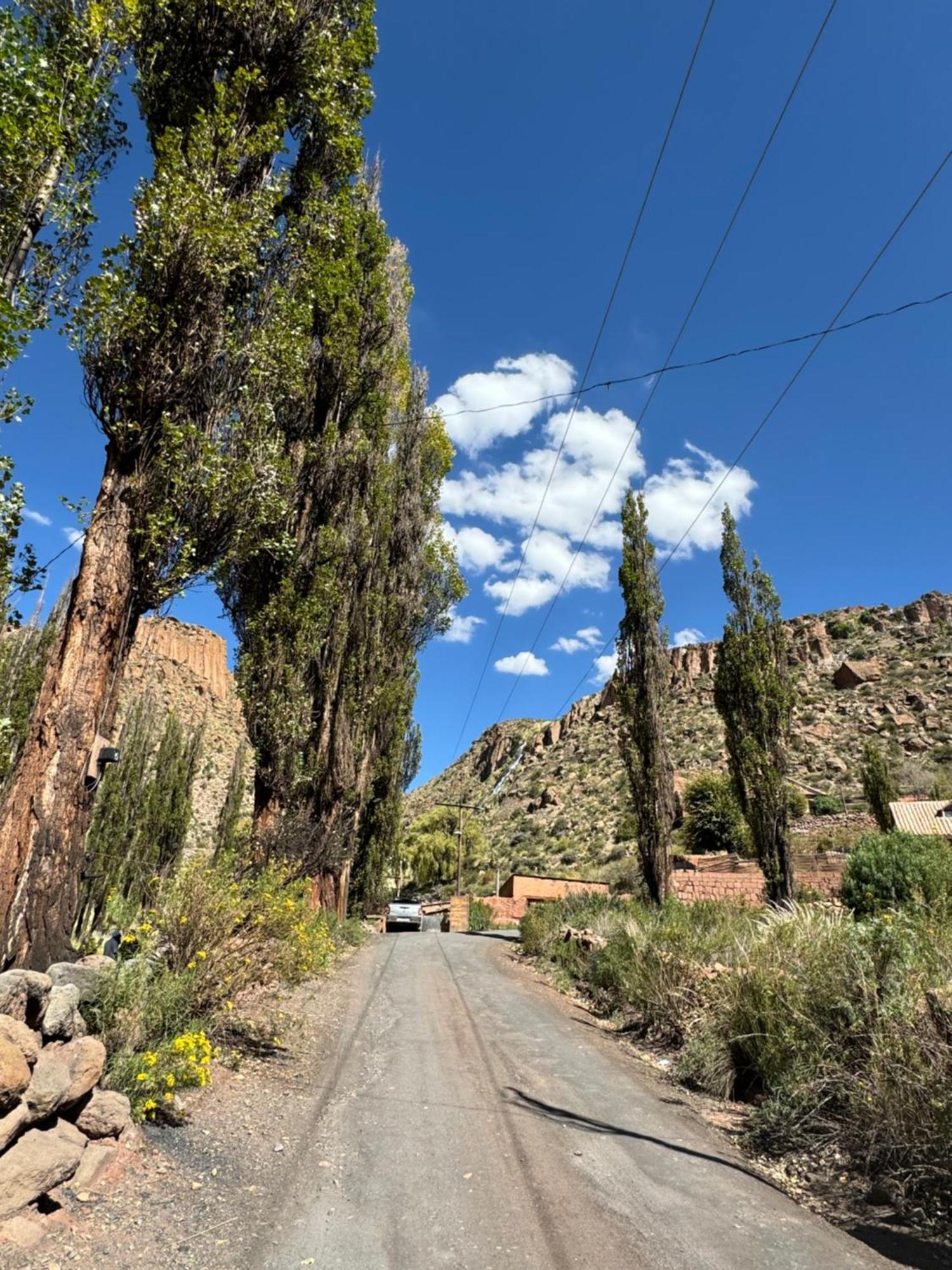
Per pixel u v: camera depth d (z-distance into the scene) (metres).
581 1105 5.90
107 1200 3.62
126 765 27.77
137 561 6.14
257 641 11.81
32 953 5.01
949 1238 3.79
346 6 9.66
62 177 6.36
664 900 15.91
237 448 7.07
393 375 19.17
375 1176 4.31
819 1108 5.36
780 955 7.05
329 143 9.90
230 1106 5.30
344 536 12.72
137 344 6.22
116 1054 4.78
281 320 7.78
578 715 102.19
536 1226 3.75
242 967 7.23
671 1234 3.73
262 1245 3.40
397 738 27.31
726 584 19.00
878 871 12.73
